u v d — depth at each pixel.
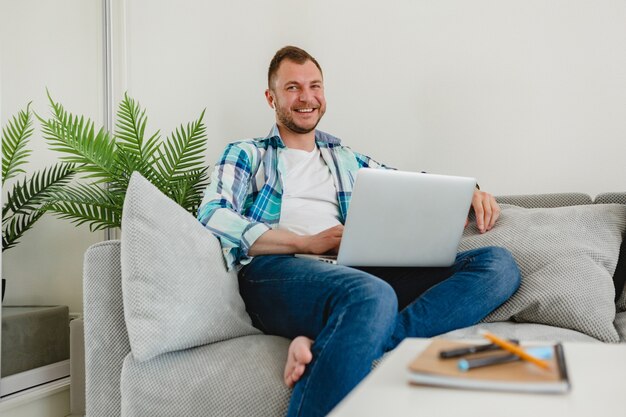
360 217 1.56
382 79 2.64
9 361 2.20
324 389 1.22
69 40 2.60
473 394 0.71
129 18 2.95
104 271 1.56
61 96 2.54
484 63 2.50
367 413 0.65
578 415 0.64
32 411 2.25
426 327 1.49
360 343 1.28
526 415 0.64
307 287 1.51
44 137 2.39
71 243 2.56
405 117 2.61
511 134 2.46
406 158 2.61
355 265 1.63
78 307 2.58
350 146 2.68
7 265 2.23
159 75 2.91
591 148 2.36
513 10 2.46
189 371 1.41
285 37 2.77
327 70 2.72
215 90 2.85
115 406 1.53
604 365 0.82
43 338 2.37
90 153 2.41
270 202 2.00
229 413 1.33
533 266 1.77
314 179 2.10
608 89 2.34
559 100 2.40
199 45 2.87
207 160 2.86
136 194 1.50
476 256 1.69
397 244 1.64
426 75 2.58
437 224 1.67
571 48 2.39
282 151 2.11
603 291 1.68
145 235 1.47
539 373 0.74
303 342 1.31
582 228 1.83
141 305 1.44
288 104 2.12
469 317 1.56
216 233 1.71
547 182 2.42
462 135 2.53
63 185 2.53
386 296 1.36
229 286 1.63
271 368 1.36
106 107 2.81
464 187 1.68
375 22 2.65
